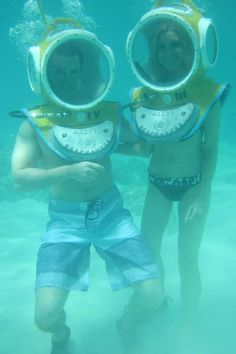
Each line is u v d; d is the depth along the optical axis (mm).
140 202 4254
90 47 1729
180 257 1979
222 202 4309
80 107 1668
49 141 1709
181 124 1717
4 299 2516
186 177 1913
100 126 1719
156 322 2199
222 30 23047
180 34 1705
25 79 28438
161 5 1828
